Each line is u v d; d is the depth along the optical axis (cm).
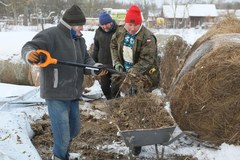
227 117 563
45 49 467
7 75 1262
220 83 561
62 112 492
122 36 596
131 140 475
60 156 510
